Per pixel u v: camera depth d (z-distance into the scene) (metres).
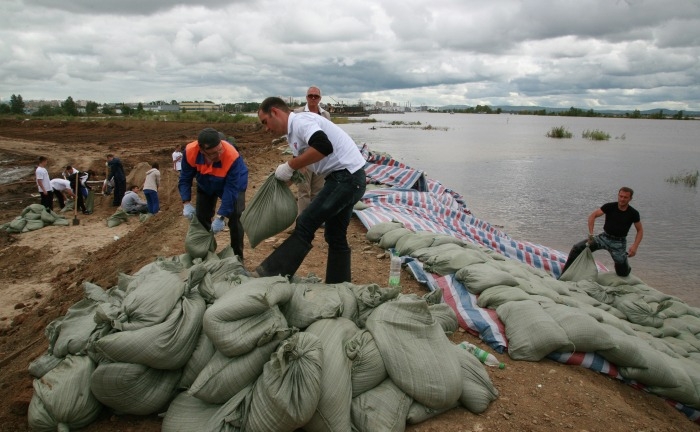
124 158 25.12
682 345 6.12
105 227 13.09
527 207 16.17
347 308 3.93
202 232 5.04
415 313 3.72
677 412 4.69
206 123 47.44
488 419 3.67
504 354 4.68
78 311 3.96
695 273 10.06
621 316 6.66
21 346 5.83
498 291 5.21
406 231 7.59
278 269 4.41
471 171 24.55
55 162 24.33
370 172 13.41
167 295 3.50
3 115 60.81
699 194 19.58
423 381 3.45
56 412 3.22
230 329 3.21
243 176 5.12
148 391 3.31
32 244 11.40
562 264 9.13
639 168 27.72
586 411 3.92
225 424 3.05
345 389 3.26
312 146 4.15
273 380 2.96
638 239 7.96
